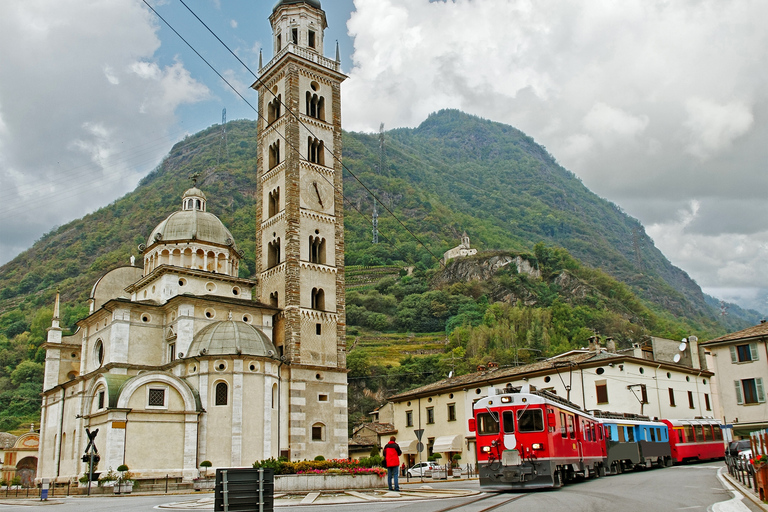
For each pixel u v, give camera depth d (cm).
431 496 3809
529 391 4322
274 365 7300
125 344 7488
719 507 2617
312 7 9344
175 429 6656
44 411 8769
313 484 4462
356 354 17938
